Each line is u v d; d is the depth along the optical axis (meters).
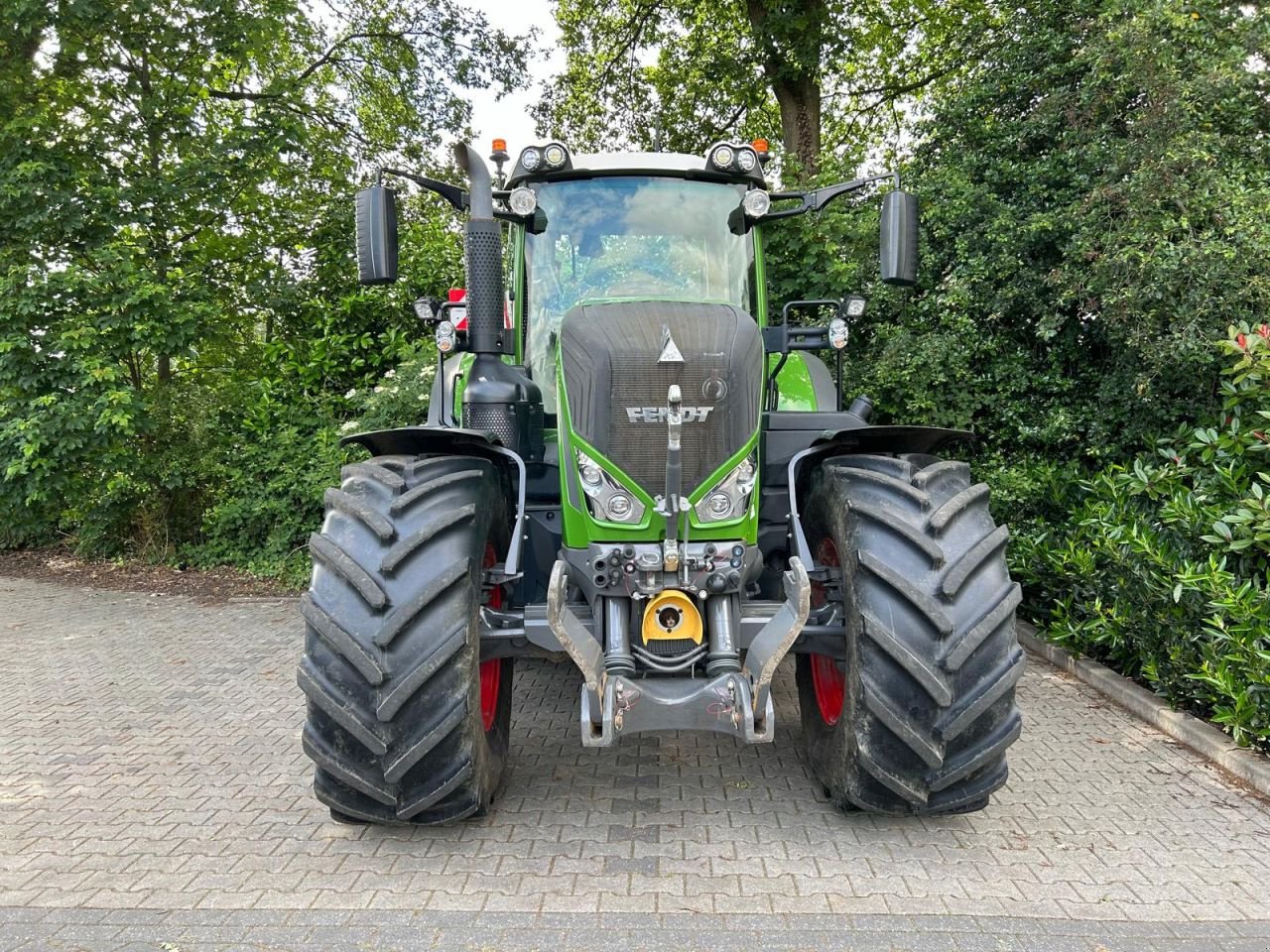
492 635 3.24
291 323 9.74
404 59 12.60
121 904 2.91
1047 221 5.99
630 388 3.16
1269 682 3.71
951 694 2.95
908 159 8.02
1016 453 6.60
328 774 3.08
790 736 4.36
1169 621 4.42
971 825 3.39
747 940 2.67
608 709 2.95
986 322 6.69
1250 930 2.71
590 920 2.77
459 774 3.02
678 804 3.60
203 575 8.59
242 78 10.59
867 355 7.14
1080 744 4.18
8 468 7.53
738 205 4.26
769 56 11.06
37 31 8.18
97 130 8.68
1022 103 6.86
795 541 3.40
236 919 2.81
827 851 3.20
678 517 3.11
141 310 7.87
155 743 4.40
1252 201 5.21
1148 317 5.34
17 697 5.14
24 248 7.82
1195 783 3.75
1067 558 5.22
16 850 3.29
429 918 2.80
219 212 9.29
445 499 3.16
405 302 9.47
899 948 2.62
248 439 8.87
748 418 3.27
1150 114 5.55
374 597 2.92
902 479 3.30
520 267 4.21
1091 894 2.91
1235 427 4.78
